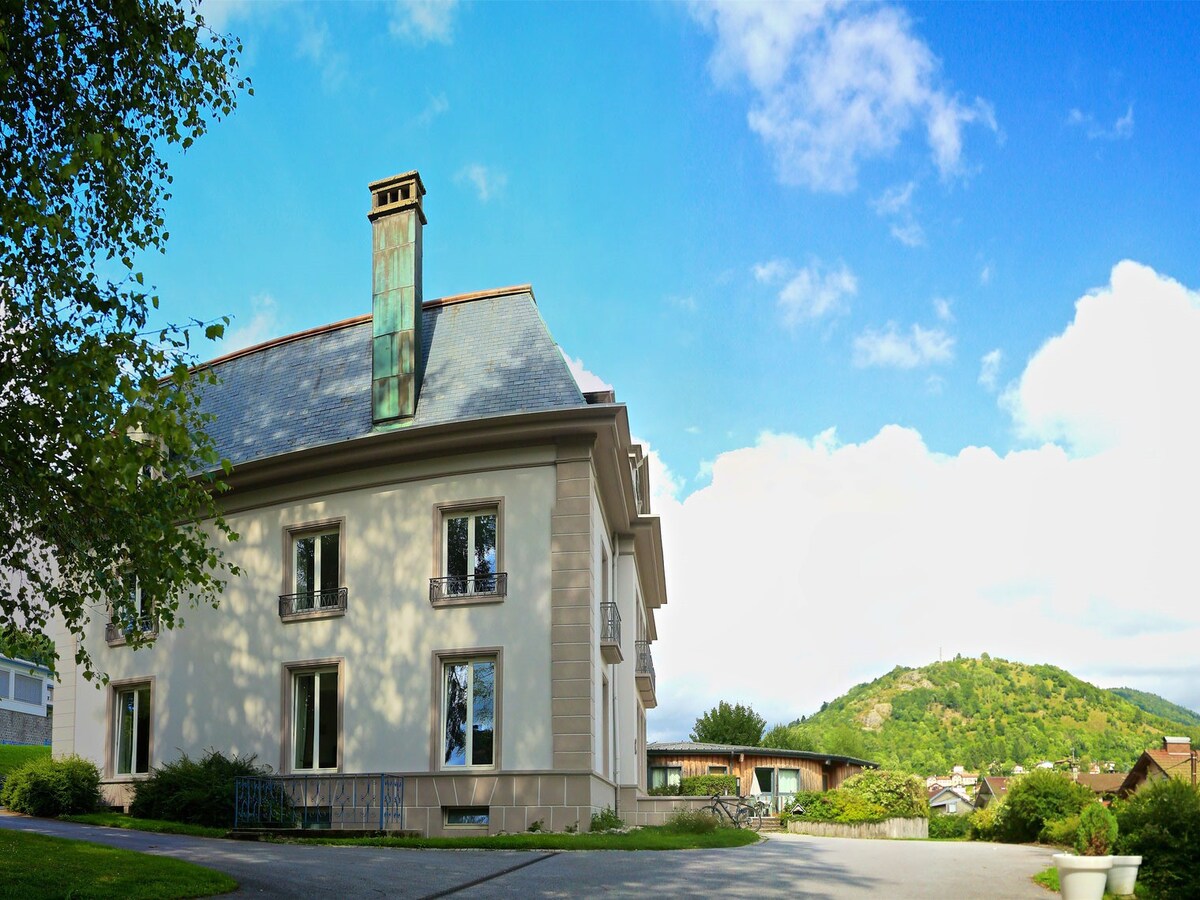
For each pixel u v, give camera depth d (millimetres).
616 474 22094
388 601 21000
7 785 22078
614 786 23438
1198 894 11750
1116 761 156375
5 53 10219
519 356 21719
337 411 22641
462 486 20953
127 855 12578
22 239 10430
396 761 20188
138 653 23969
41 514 11172
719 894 11625
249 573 22641
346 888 11461
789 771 39906
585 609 19703
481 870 13156
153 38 11750
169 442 10445
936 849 17938
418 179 22984
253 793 20156
